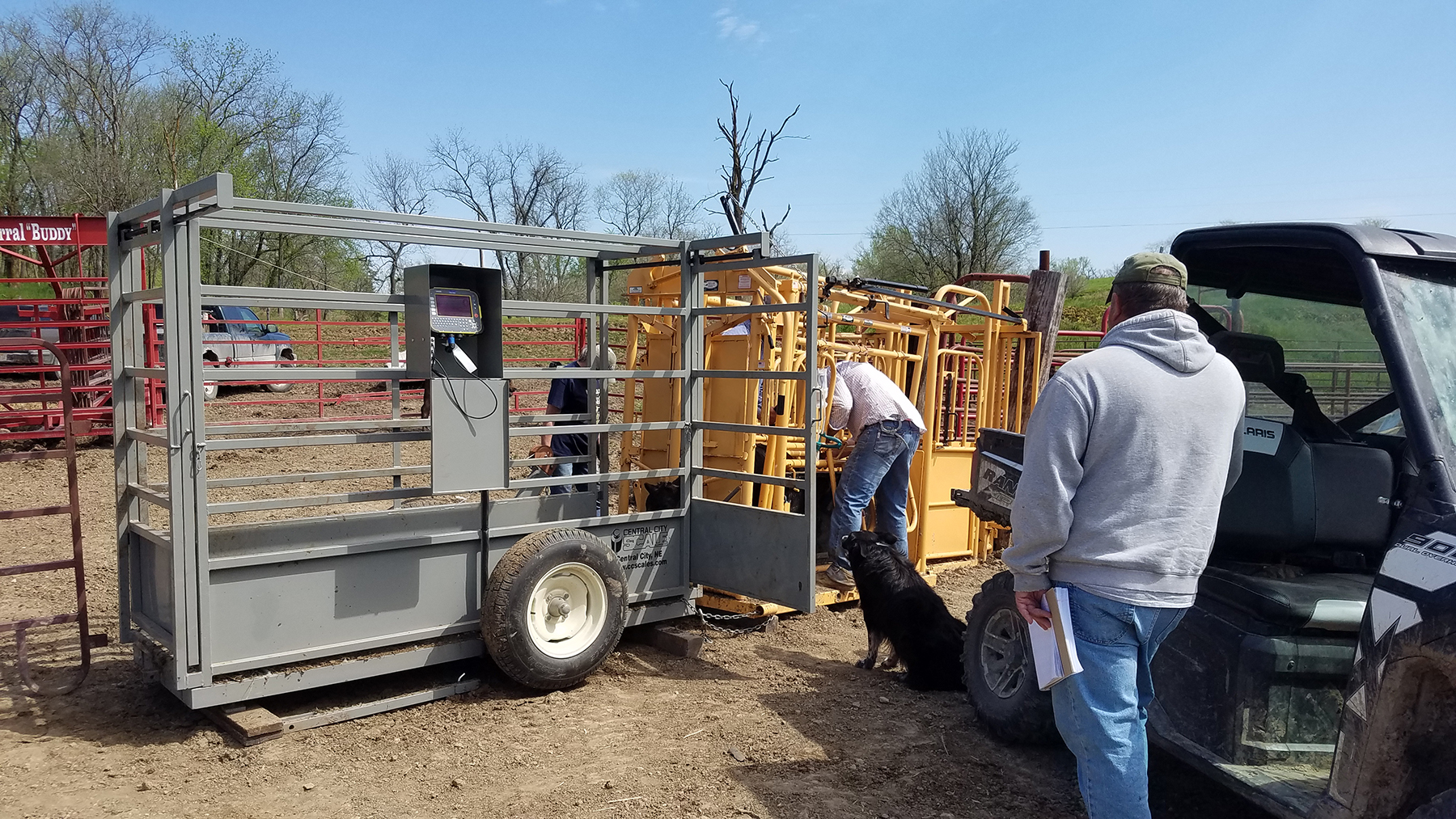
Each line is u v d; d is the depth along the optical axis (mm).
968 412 7547
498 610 4438
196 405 3877
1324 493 3309
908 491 6324
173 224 3809
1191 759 3096
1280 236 3322
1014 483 4254
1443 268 3033
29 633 5371
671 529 5504
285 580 4172
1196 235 3730
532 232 4781
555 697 4645
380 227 4336
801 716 4441
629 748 4047
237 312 17672
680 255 5453
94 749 3949
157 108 30266
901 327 6664
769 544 5145
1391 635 2465
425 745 4062
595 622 4809
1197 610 3229
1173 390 2521
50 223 11570
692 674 5023
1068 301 39469
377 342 13320
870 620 5020
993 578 4309
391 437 4531
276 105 31562
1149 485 2484
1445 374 2836
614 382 10500
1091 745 2520
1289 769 2988
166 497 4066
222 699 3996
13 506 8727
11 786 3602
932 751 4059
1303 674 2986
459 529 4766
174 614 3893
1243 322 3988
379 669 4410
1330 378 3908
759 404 5875
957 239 38156
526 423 10797
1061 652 2488
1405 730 2447
